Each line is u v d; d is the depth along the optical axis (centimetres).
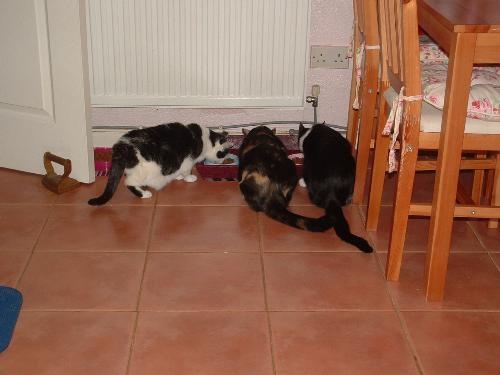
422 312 202
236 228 246
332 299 206
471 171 295
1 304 198
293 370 177
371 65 240
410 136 195
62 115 264
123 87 290
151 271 219
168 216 254
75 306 201
